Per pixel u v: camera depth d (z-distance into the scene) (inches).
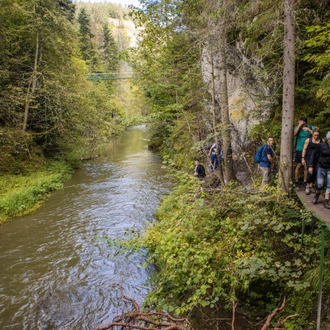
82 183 658.8
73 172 779.4
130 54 534.0
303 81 323.3
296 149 283.6
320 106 310.3
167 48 556.1
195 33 391.5
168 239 242.7
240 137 473.7
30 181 577.6
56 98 720.3
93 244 356.2
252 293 212.5
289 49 248.2
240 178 437.7
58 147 831.1
